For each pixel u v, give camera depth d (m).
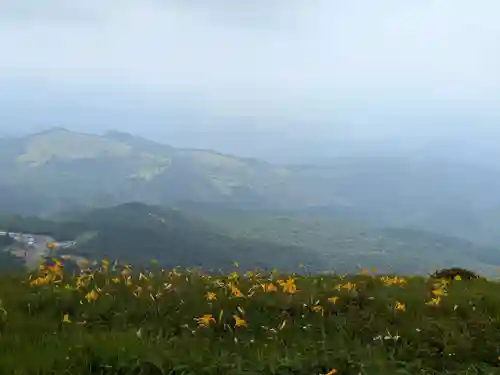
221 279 11.64
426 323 9.50
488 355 8.76
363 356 8.16
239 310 9.46
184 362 7.48
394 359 8.26
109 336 8.15
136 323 9.16
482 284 13.10
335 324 9.46
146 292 10.24
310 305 10.00
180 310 9.58
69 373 7.01
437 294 10.92
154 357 7.40
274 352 8.03
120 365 7.22
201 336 8.69
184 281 11.27
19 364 7.07
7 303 9.57
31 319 9.00
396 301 10.29
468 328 9.49
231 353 8.06
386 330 9.10
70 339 8.02
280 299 10.16
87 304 9.73
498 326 9.66
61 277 11.13
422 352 8.63
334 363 7.77
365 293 10.87
